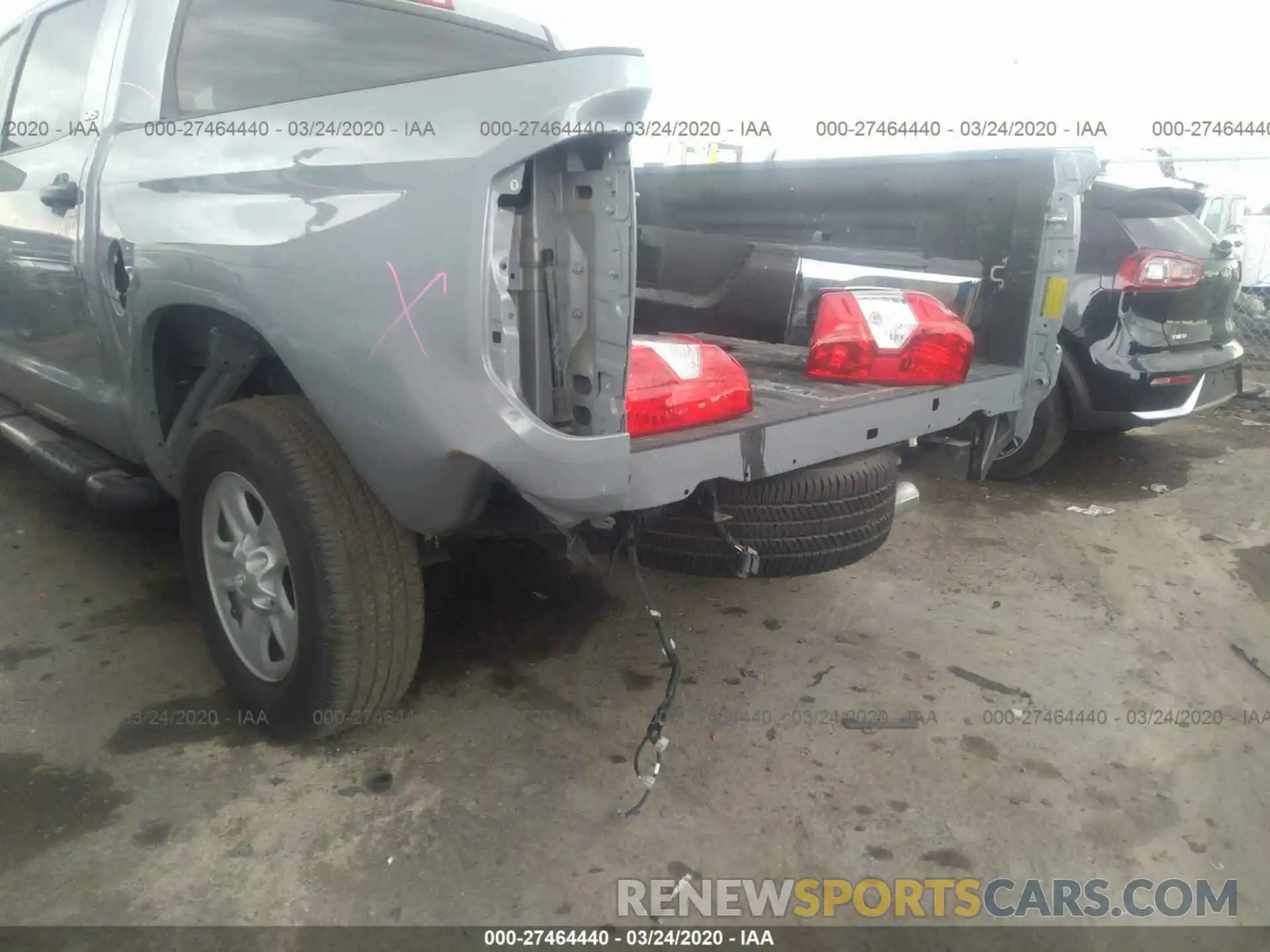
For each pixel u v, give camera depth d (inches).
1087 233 189.5
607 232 71.3
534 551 148.6
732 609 134.0
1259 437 249.4
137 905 76.5
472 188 69.2
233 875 80.1
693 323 142.5
